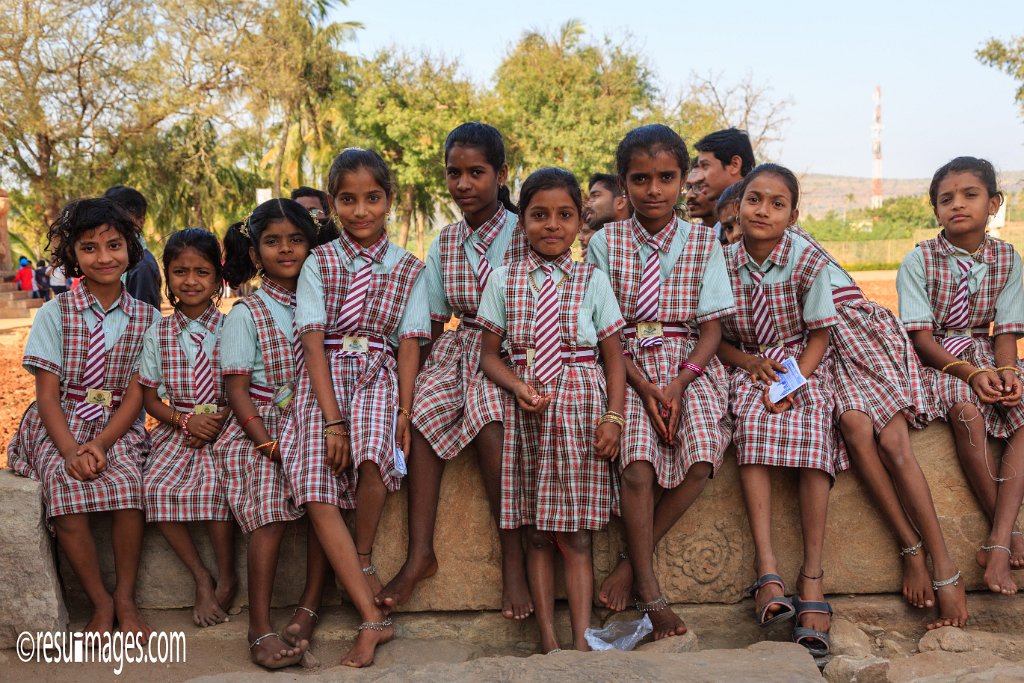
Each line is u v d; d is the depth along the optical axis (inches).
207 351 143.2
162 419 141.2
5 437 287.0
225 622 135.8
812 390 136.5
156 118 1035.3
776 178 139.7
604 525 131.3
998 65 927.7
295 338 141.9
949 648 125.3
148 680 121.3
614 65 1380.4
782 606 124.6
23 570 127.6
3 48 918.4
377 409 132.0
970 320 145.5
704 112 1358.3
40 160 998.4
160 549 138.5
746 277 144.7
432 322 149.6
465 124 145.4
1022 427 135.7
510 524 131.4
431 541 135.6
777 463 131.0
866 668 119.0
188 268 140.6
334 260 138.2
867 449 134.0
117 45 979.9
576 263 135.6
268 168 1294.3
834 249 1829.5
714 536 139.0
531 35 1375.5
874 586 140.5
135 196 185.2
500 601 138.9
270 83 1077.1
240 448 136.6
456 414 136.0
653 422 133.0
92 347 138.6
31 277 971.9
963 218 141.6
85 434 137.6
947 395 137.9
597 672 110.3
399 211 1362.0
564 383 131.0
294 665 126.3
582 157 1289.4
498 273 135.5
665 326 139.7
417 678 112.0
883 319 141.1
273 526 129.0
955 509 139.8
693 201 197.0
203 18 1045.2
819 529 132.3
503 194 154.0
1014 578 138.7
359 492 130.6
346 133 1310.3
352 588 127.2
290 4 1109.7
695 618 137.9
